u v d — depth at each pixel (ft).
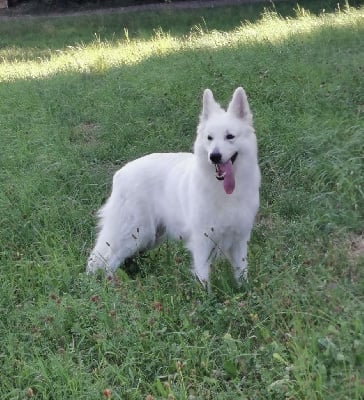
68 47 37.99
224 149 11.39
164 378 10.30
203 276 12.06
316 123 16.76
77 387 10.03
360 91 18.58
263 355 10.20
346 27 28.09
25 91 24.80
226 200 11.67
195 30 39.81
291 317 10.79
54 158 17.56
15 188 15.97
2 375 10.45
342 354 9.73
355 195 14.23
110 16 52.65
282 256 12.58
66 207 15.26
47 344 10.97
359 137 15.57
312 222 13.56
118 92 22.40
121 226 12.82
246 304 11.14
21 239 14.34
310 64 21.47
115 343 10.71
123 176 12.85
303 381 9.43
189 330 10.91
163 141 17.90
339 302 10.87
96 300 11.41
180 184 12.23
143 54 29.78
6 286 12.38
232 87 19.81
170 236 12.84
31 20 56.75
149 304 11.57
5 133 19.79
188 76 21.80
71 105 22.02
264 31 30.48
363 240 13.30
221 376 10.10
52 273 12.69
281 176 15.60
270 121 17.21
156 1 60.85
